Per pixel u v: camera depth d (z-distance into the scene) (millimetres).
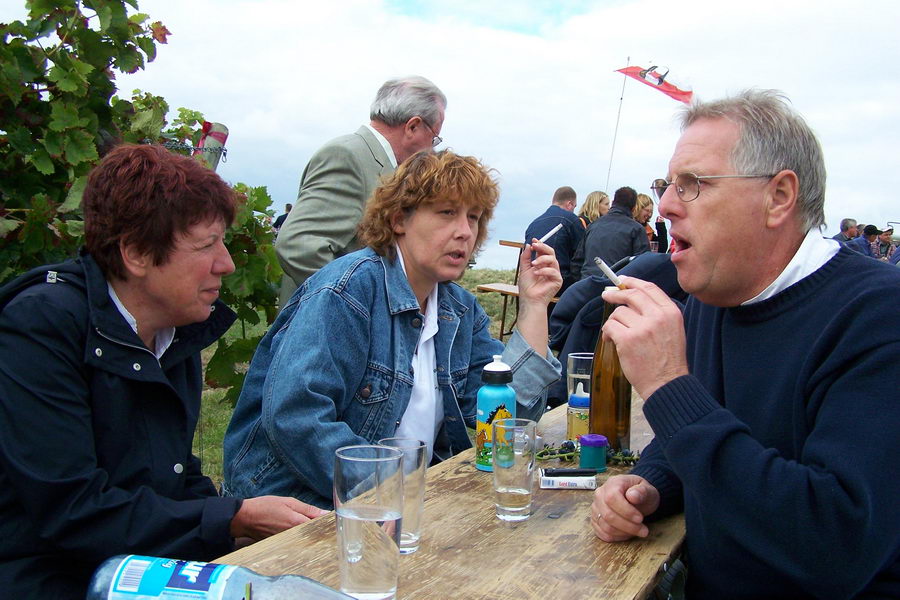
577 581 1338
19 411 1561
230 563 1372
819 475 1249
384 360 2230
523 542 1514
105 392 1692
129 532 1605
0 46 2584
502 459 1621
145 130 3189
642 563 1426
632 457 2096
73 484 1585
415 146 3447
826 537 1229
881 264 1461
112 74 3006
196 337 1944
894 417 1253
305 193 3373
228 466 2326
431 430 2383
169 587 1003
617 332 1455
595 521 1572
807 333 1449
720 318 1676
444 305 2441
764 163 1457
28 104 2738
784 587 1436
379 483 1250
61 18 2748
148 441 1792
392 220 2254
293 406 2029
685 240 1537
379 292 2240
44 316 1613
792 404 1441
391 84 3412
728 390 1564
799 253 1501
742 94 1536
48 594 1595
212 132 3223
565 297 3494
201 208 1715
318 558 1403
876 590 1396
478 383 2533
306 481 2068
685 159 1516
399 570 1368
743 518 1292
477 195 2195
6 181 2711
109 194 1678
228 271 1825
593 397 2180
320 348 2078
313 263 3258
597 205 8852
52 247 2598
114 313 1699
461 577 1344
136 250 1692
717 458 1316
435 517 1645
